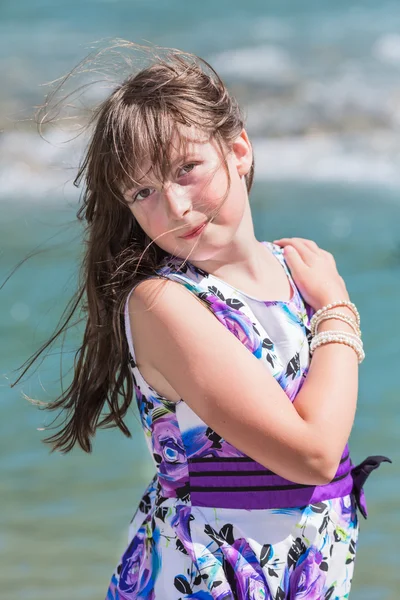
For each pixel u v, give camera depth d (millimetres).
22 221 22281
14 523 10031
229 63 37531
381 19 42500
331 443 4391
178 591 4539
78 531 9859
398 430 11914
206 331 4461
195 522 4562
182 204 4375
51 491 10734
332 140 32219
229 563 4488
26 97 32844
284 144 32188
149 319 4527
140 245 4816
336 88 34844
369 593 8633
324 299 4938
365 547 9430
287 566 4539
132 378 4969
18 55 38031
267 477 4551
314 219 23766
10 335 15031
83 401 5059
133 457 11617
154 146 4297
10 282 17547
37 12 46188
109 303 4812
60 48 39531
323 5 45625
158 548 4680
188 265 4730
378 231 22312
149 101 4406
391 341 14992
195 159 4391
